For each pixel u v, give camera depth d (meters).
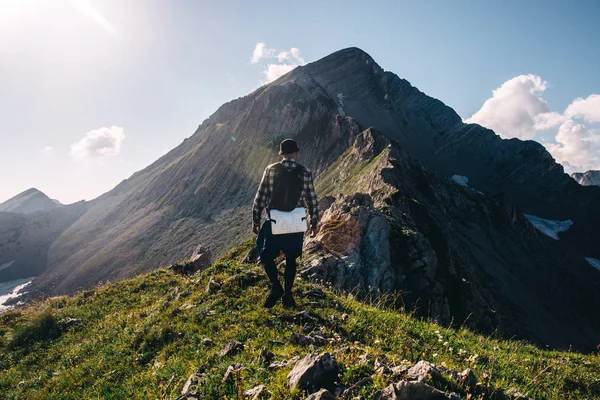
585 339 94.06
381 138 147.25
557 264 136.38
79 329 12.80
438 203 114.06
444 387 3.93
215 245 180.50
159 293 16.20
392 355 5.41
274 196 6.50
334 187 141.12
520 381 6.30
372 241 19.12
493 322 35.84
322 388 3.95
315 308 8.09
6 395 8.74
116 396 6.45
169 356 7.32
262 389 4.30
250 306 8.30
